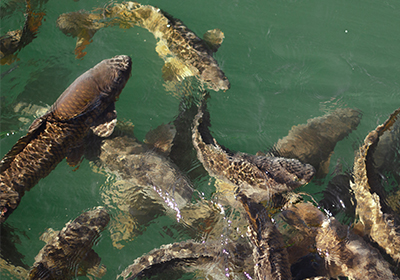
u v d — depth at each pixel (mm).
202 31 3178
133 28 3172
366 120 3053
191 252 2838
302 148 2984
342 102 3086
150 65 3125
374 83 3117
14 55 3086
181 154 2986
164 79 3105
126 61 2982
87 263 2844
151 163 2957
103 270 2850
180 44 3066
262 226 2832
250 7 3230
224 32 3180
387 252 2807
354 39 3186
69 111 2918
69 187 2949
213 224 2898
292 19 3217
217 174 2934
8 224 2889
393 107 3080
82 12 3162
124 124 3039
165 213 2920
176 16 3197
